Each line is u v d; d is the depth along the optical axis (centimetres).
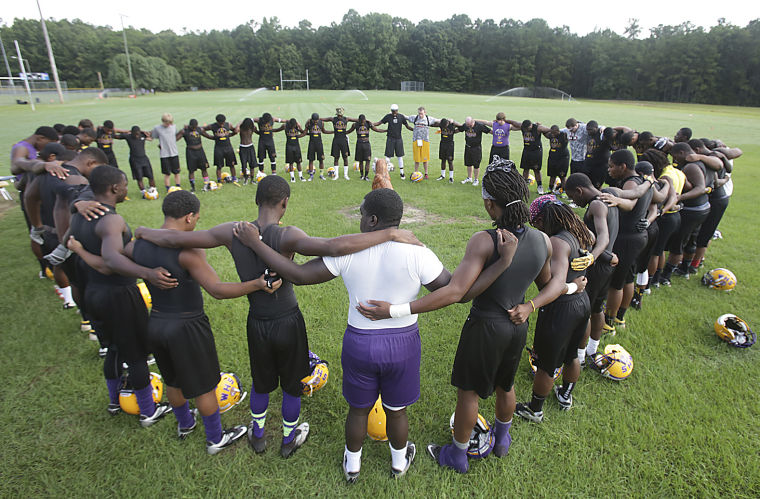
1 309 539
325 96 6078
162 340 294
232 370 421
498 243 250
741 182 1295
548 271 292
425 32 9894
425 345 465
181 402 328
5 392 389
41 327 497
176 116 3000
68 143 641
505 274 262
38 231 500
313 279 260
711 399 384
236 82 10288
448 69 9888
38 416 362
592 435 344
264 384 310
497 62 9562
